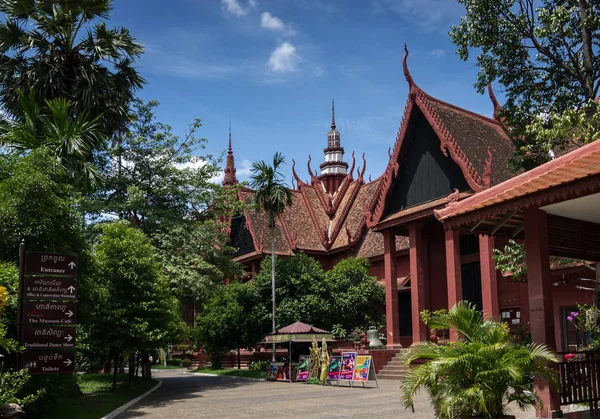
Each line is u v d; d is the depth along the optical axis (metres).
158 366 51.50
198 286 24.17
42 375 11.27
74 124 17.23
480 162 24.41
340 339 30.56
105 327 17.33
